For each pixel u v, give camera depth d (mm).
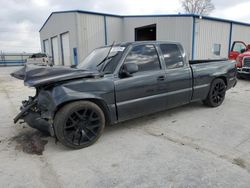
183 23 14633
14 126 4340
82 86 3221
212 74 5043
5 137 3801
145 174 2580
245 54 9430
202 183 2375
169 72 4199
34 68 3455
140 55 3893
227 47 17812
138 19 17484
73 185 2416
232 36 18062
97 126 3422
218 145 3297
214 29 16172
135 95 3750
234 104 5660
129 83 3646
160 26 15891
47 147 3391
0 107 6027
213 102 5281
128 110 3721
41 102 3230
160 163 2816
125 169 2701
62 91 3070
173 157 2961
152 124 4285
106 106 3471
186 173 2570
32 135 3855
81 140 3293
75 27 16875
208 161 2826
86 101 3305
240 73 9625
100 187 2369
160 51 4176
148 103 3947
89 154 3127
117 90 3531
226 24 17141
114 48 4027
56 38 22406
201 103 5723
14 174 2660
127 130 4012
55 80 3021
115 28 18547
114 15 18203
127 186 2367
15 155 3146
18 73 3602
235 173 2543
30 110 3451
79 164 2861
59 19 20297
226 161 2816
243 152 3059
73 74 3154
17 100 6984
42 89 3234
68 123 3186
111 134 3842
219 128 3992
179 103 4539
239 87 8312
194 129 3979
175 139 3562
